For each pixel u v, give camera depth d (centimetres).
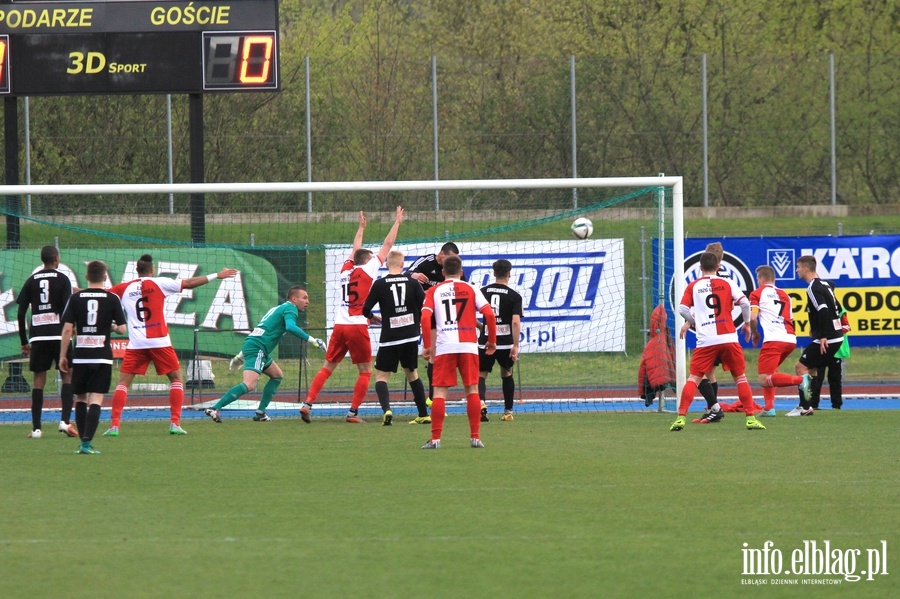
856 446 3331
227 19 5344
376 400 4984
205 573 1795
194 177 5388
